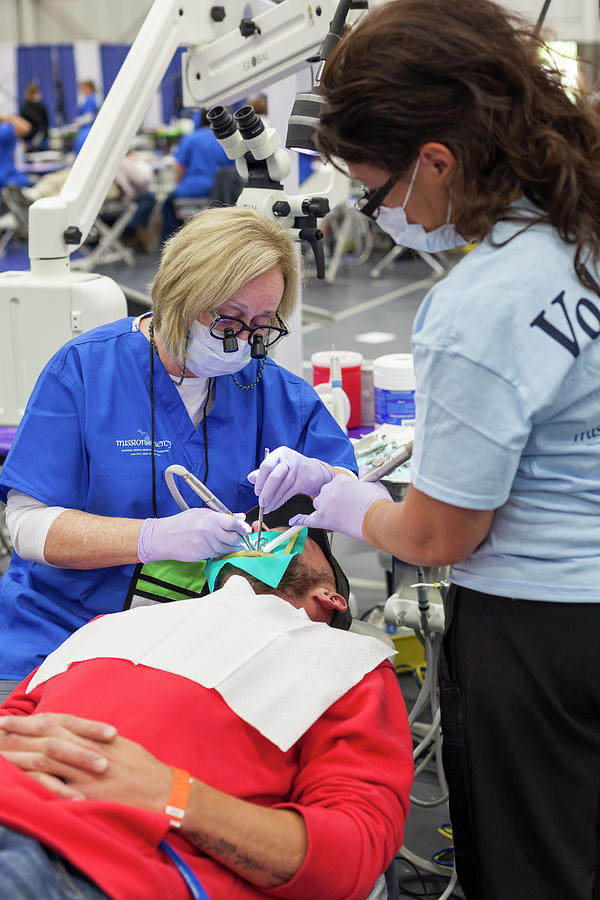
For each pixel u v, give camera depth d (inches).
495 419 41.6
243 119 72.7
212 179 319.3
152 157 394.6
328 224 341.4
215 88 86.0
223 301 59.8
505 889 49.0
